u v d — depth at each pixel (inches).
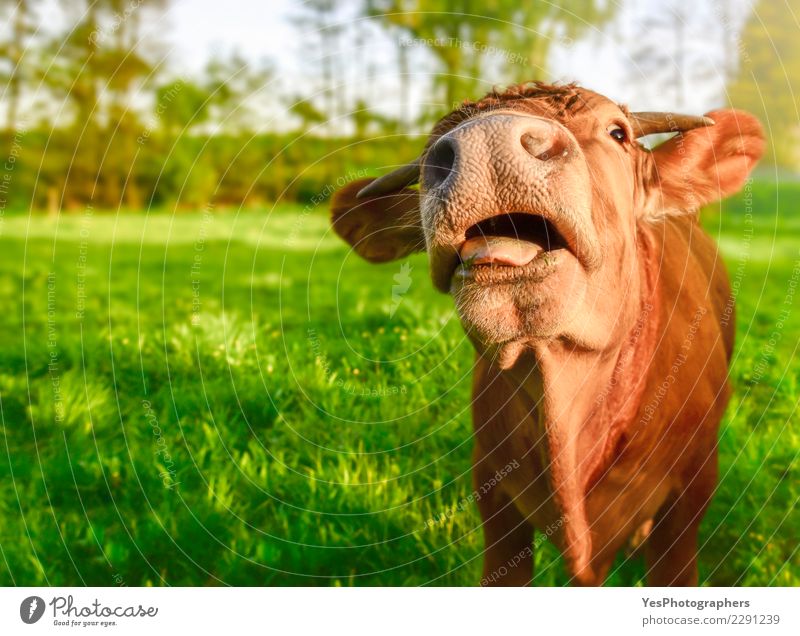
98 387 223.8
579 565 133.7
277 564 169.5
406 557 170.6
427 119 435.8
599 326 124.4
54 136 705.0
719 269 184.2
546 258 109.3
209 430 201.6
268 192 653.3
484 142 105.9
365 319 282.5
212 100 593.9
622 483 139.7
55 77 604.1
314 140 608.4
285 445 204.2
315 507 181.5
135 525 177.9
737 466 194.2
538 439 133.9
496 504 148.4
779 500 187.6
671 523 150.6
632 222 134.8
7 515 181.5
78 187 725.9
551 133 108.5
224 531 176.7
